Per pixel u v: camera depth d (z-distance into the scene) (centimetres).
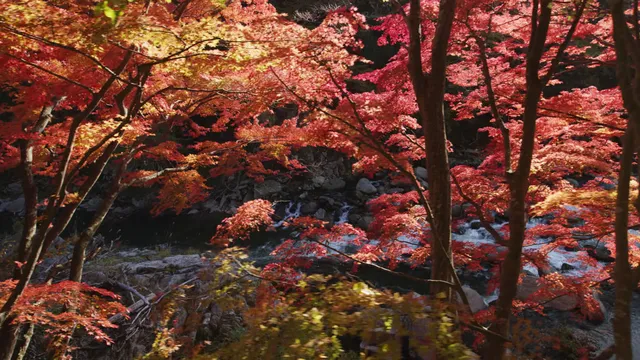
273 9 670
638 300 941
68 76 498
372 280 1131
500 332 392
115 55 450
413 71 490
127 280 933
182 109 781
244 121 786
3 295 496
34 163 652
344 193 1911
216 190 2000
